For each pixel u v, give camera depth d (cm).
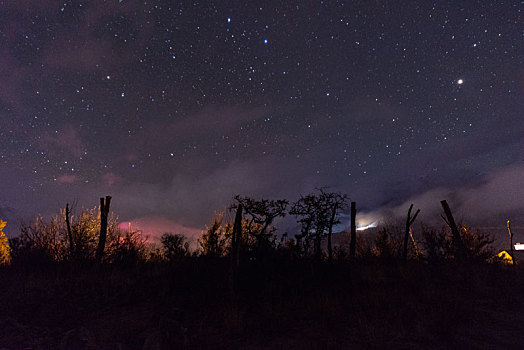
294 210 869
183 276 800
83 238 1038
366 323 509
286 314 566
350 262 933
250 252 821
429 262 983
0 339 486
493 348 420
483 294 700
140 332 514
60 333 511
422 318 512
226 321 527
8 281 802
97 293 719
